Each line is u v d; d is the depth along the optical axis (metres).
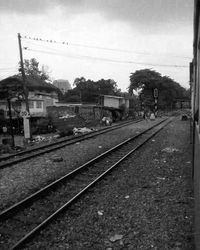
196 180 5.19
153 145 17.12
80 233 5.66
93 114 39.75
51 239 5.41
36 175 10.32
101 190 8.34
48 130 27.73
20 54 23.34
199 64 5.27
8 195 8.09
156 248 5.07
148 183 8.99
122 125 34.69
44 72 82.88
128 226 5.94
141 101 71.88
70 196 7.89
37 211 6.78
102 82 77.56
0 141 21.36
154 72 80.12
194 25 5.98
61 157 13.33
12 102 28.48
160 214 6.50
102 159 12.91
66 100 67.94
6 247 5.13
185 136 21.86
